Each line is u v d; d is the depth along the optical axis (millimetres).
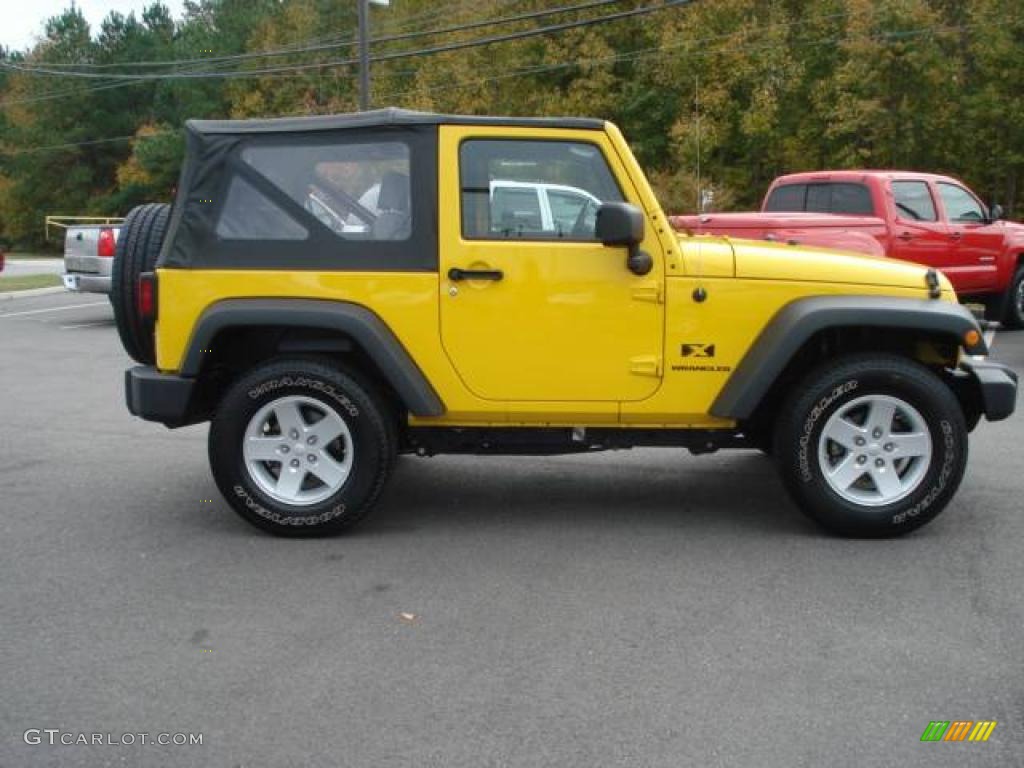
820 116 27734
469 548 5242
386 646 4062
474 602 4512
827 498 5266
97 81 66562
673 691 3676
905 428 5328
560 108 33938
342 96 43750
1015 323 13766
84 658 3963
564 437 5465
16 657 3973
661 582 4738
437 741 3350
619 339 5219
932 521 5641
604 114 33812
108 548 5262
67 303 19578
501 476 6676
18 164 67062
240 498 5305
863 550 5176
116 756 3270
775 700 3607
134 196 61188
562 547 5254
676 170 31234
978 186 28562
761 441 5777
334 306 5176
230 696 3656
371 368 5508
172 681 3771
